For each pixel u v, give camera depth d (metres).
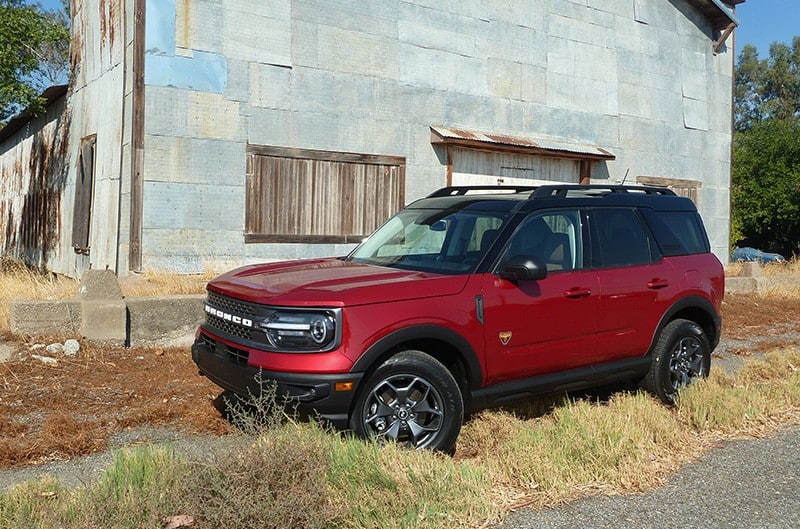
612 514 4.31
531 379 5.54
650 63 16.31
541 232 5.78
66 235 14.45
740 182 31.33
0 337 7.14
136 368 6.91
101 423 5.50
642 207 6.61
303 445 4.12
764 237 32.62
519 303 5.38
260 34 11.10
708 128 17.59
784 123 31.98
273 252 11.36
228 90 10.87
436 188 13.07
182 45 10.48
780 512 4.39
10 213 20.38
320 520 3.69
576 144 14.98
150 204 10.33
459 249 5.66
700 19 17.31
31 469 4.70
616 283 6.01
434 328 4.93
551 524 4.15
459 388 5.15
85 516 3.58
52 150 15.85
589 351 5.83
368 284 4.94
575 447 4.95
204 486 3.78
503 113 13.94
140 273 10.20
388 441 4.74
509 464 4.75
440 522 3.96
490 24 13.70
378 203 12.41
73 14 14.20
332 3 11.77
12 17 15.16
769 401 6.42
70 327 7.40
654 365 6.39
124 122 10.67
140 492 3.83
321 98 11.72
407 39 12.63
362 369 4.64
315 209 11.74
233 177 10.95
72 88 14.14
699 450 5.46
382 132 12.40
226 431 5.44
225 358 5.03
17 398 5.89
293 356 4.63
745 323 11.23
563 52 14.80
